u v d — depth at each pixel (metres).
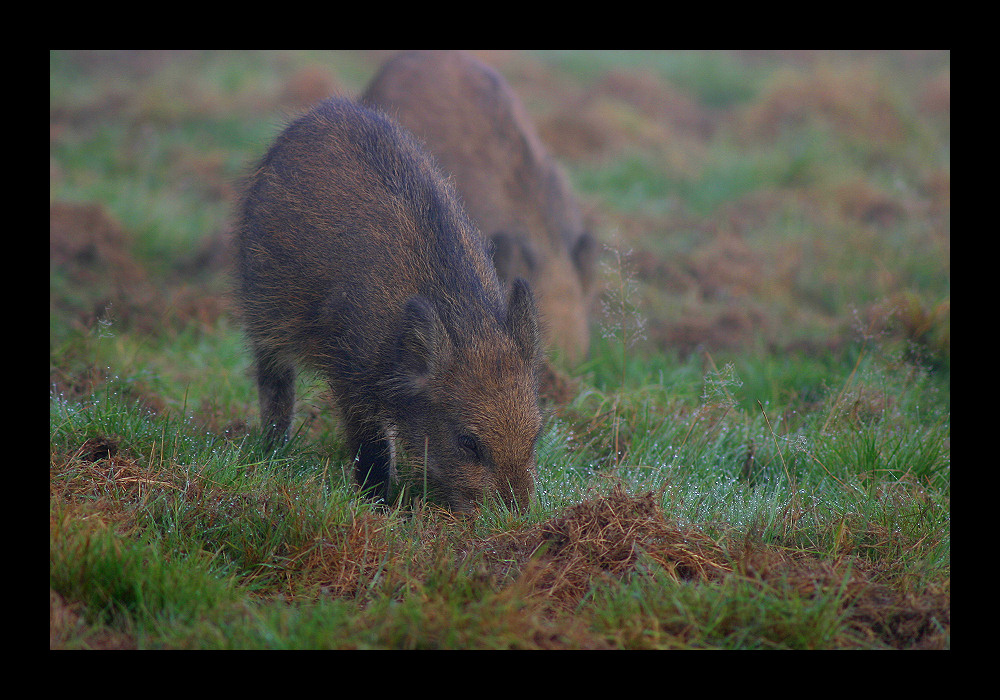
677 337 14.98
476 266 9.35
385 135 10.02
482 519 8.05
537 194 14.51
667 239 19.83
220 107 29.12
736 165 24.12
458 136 13.78
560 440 10.12
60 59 36.56
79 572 6.39
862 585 6.89
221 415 10.98
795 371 12.82
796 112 27.50
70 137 26.59
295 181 9.77
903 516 8.24
